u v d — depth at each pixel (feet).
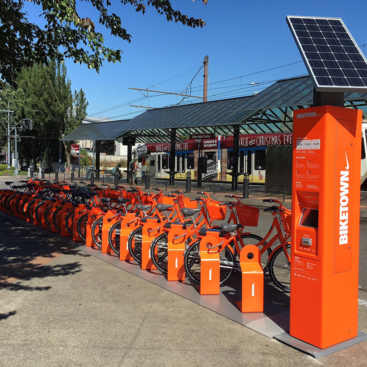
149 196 24.62
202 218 21.02
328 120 10.89
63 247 24.13
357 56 11.76
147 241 19.07
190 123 61.52
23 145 170.30
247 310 13.88
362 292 16.58
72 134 100.12
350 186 11.42
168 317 13.50
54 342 11.59
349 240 11.48
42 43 27.66
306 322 11.42
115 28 26.45
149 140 100.83
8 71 30.01
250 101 53.06
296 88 49.29
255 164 75.41
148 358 10.71
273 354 10.96
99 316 13.51
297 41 11.87
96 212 23.90
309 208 11.63
